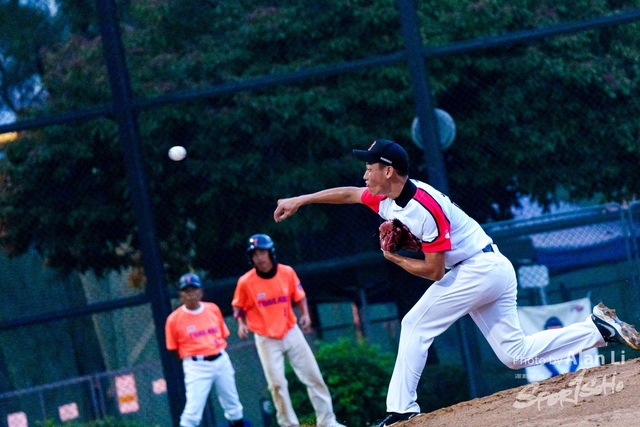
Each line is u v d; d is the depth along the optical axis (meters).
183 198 36.50
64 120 35.62
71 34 36.91
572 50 36.31
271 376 30.34
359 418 33.25
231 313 36.00
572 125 36.34
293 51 37.06
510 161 36.38
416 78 35.16
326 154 36.47
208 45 37.00
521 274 34.88
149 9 37.00
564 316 34.06
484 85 36.59
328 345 34.66
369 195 17.81
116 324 36.09
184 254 36.34
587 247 34.66
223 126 36.53
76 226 36.38
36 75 36.97
